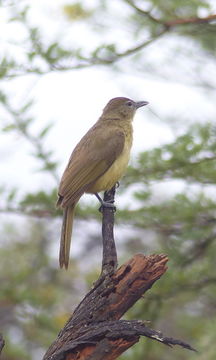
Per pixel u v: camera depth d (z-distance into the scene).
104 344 7.34
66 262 11.48
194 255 15.16
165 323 17.81
